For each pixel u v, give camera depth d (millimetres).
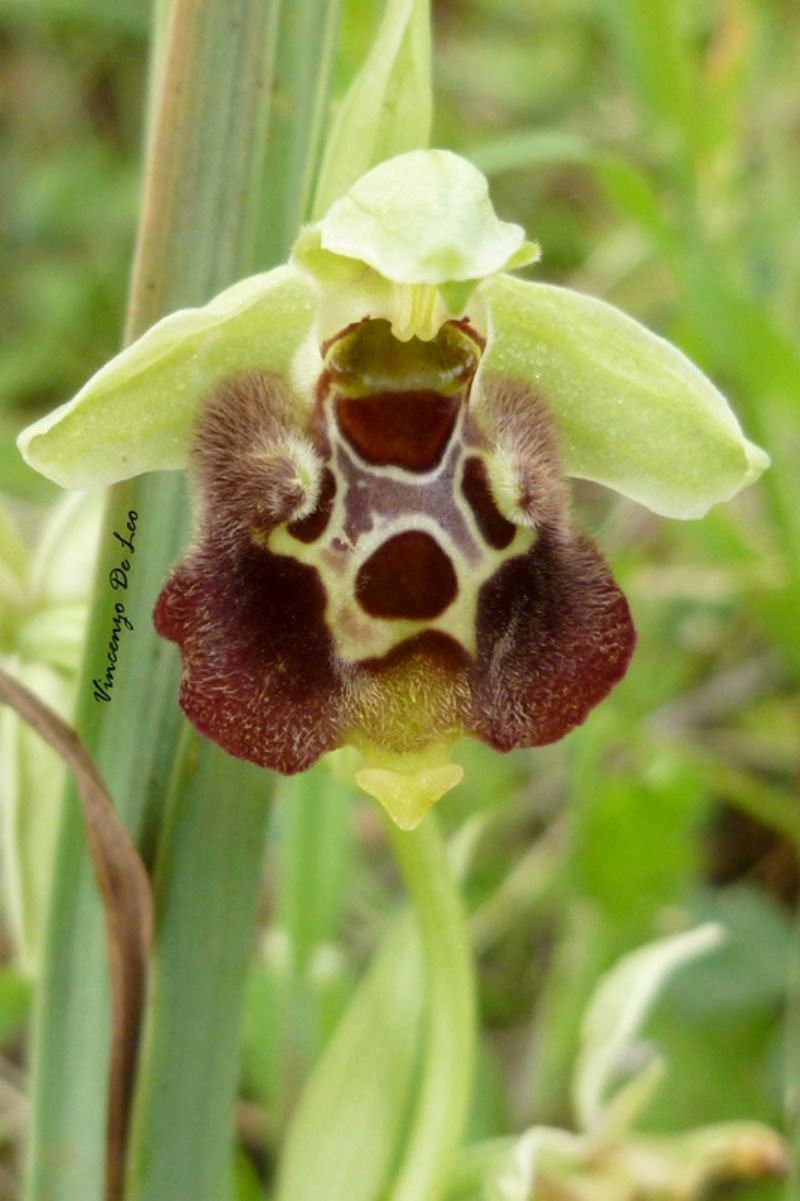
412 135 141
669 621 218
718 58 189
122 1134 147
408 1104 171
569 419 144
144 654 143
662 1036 188
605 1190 158
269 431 141
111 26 293
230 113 139
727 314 181
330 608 140
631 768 207
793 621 193
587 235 275
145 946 144
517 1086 196
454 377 143
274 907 202
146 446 139
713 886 213
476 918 199
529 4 307
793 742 213
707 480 142
